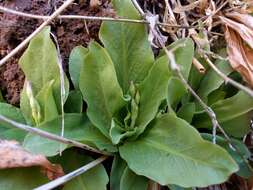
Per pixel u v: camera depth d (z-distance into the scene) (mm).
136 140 168
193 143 152
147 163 157
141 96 170
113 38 173
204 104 163
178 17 194
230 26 182
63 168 168
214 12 187
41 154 156
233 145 165
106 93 166
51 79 171
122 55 174
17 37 188
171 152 156
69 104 177
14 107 180
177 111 181
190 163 150
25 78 181
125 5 173
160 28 191
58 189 168
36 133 152
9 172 164
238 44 179
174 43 174
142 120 168
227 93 183
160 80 165
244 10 189
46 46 170
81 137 164
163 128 163
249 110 170
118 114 172
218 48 191
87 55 162
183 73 167
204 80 181
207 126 178
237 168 142
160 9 197
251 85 173
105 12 186
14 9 190
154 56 184
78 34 187
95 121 166
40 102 169
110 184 165
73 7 189
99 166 166
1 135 169
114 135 163
